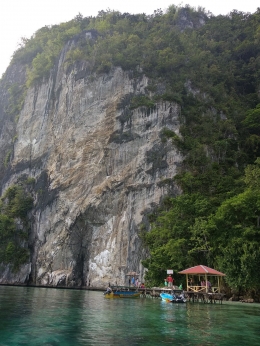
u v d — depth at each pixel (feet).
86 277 174.81
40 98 244.42
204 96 198.39
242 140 182.09
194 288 103.35
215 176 147.64
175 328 50.39
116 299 101.76
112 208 175.73
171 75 203.41
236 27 284.20
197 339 43.27
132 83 200.03
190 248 114.21
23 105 256.73
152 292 111.96
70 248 182.19
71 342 40.06
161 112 180.55
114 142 186.80
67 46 244.22
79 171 193.36
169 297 93.66
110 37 237.25
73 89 218.59
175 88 193.67
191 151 163.94
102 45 224.74
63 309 70.95
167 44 228.22
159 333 46.34
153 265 116.06
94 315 62.85
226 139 173.99
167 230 120.78
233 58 251.60
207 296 96.32
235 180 142.20
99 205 178.29
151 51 215.72
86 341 40.68
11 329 46.83
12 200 214.48
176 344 40.16
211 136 173.68
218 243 106.42
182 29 286.66
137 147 179.42
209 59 230.68
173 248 110.93
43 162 219.41
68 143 206.59
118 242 165.89
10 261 195.11
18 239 201.16
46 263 187.62
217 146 166.20
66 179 197.16
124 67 206.59
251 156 177.27
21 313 62.54
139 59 209.97
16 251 196.95
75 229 184.14
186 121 179.73
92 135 197.67
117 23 263.70
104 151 187.93
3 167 259.39
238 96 220.02
